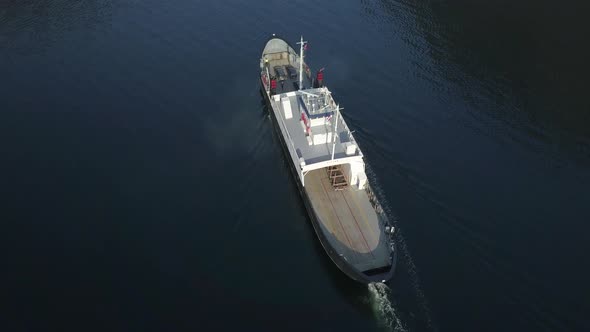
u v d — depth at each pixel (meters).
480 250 53.72
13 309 47.50
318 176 61.72
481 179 63.12
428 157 66.88
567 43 91.06
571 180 62.72
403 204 59.56
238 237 55.97
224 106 77.38
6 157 65.56
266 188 62.66
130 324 46.47
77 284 50.09
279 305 48.72
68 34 94.06
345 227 54.38
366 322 47.12
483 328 45.94
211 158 67.12
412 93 79.88
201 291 49.81
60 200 59.75
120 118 73.69
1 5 102.62
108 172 64.12
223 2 106.38
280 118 66.19
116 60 87.12
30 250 53.47
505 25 97.31
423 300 48.53
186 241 55.12
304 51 90.19
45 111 74.25
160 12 102.25
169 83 82.06
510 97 78.31
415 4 105.88
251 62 88.12
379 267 49.50
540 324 46.31
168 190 61.72
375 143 69.44
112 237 55.31
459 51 90.19
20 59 86.38
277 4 105.88
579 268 51.50
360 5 106.00
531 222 56.91
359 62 87.75
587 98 77.69
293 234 56.56
